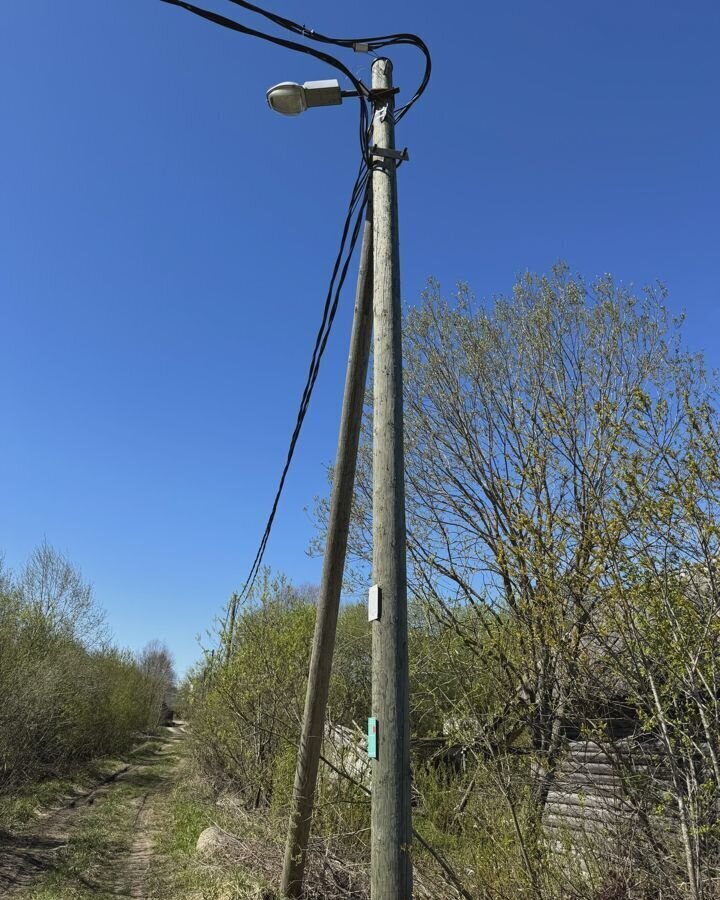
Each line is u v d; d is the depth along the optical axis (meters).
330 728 8.12
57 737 18.75
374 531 3.94
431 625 7.70
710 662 3.75
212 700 13.30
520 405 9.60
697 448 3.84
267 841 7.79
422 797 6.57
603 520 4.04
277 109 5.59
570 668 4.72
